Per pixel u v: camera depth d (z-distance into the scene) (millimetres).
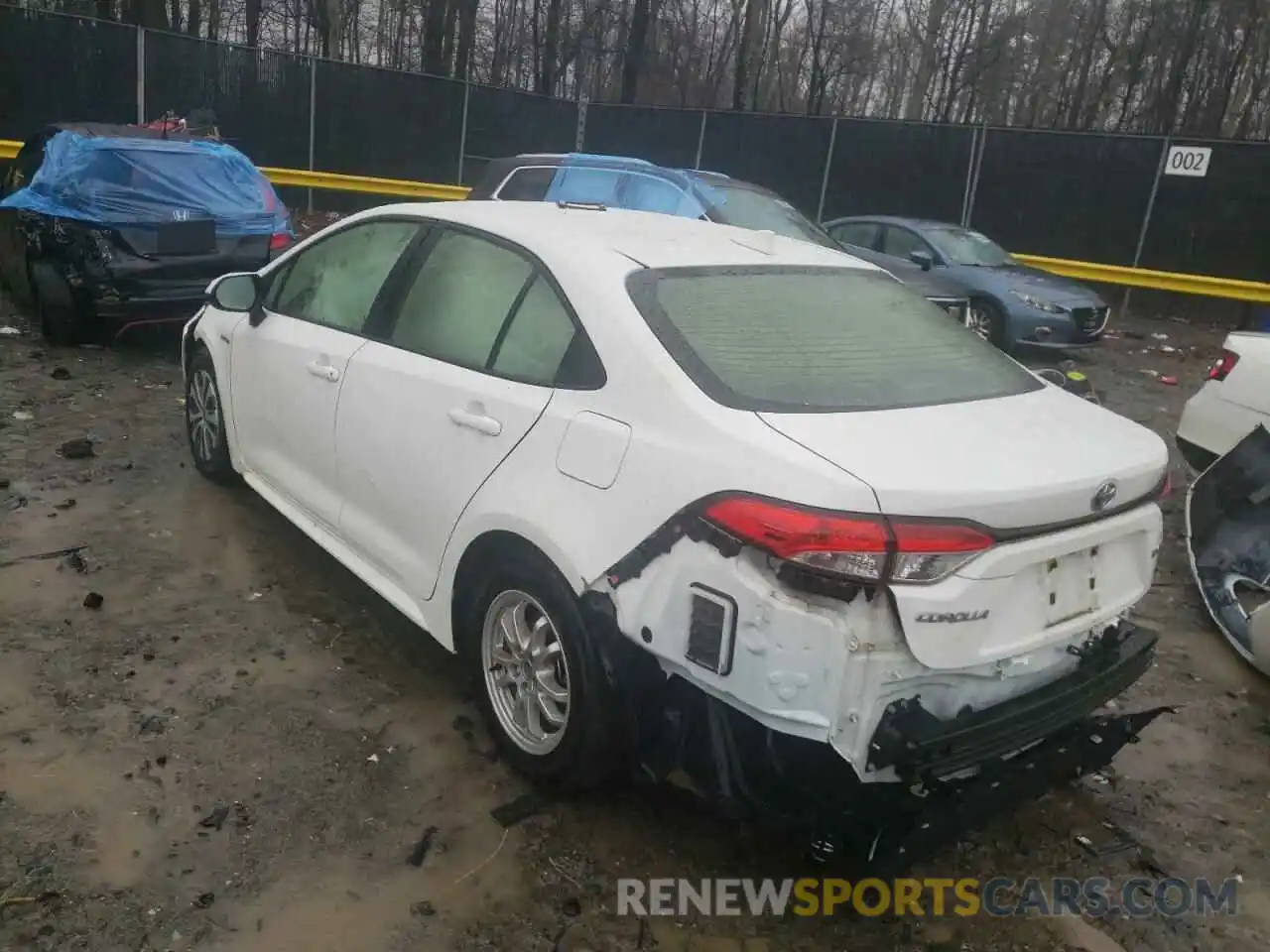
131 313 7566
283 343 4422
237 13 29969
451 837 3053
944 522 2412
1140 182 16531
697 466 2605
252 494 5449
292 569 4656
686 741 2779
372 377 3805
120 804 3055
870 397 2910
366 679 3846
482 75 31469
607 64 32344
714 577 2523
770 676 2443
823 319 3303
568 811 3199
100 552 4621
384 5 31672
